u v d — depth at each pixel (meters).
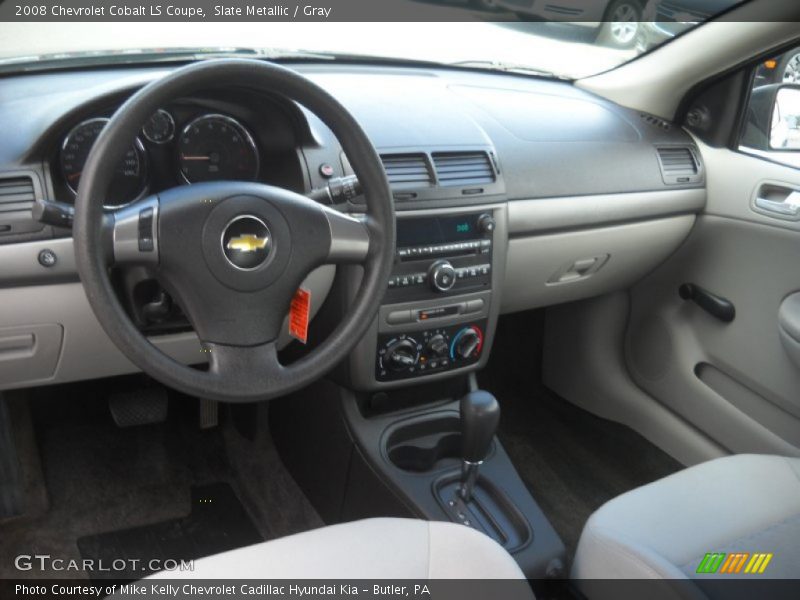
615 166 1.94
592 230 1.93
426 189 1.58
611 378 2.32
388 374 1.66
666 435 2.20
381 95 1.74
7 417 1.82
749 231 1.95
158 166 1.42
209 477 2.06
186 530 1.89
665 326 2.18
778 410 1.92
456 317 1.68
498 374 2.53
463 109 1.82
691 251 2.11
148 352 1.10
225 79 1.09
